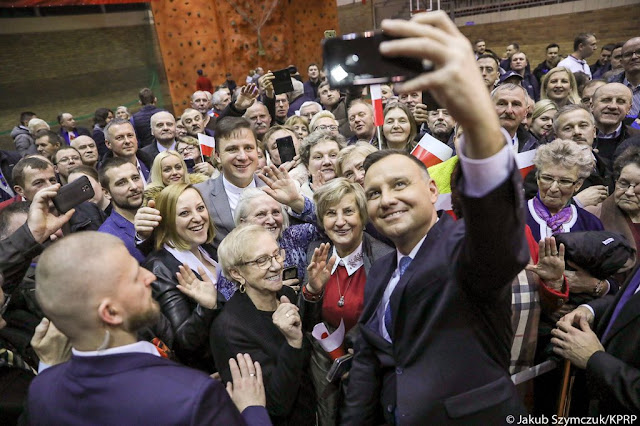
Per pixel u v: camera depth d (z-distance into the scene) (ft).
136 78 41.34
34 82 36.86
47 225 5.83
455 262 3.67
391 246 7.25
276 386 5.28
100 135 23.24
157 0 35.60
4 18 34.88
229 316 5.74
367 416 4.75
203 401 3.36
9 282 5.70
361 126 13.00
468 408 3.67
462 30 44.27
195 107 22.43
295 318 5.29
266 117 15.19
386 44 2.30
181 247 7.28
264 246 5.71
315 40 40.01
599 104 11.57
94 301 3.51
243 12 36.63
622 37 37.01
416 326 3.89
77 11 37.81
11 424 4.56
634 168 7.02
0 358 5.16
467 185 2.78
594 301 5.53
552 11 39.40
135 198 9.21
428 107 12.28
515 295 5.14
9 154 19.06
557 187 7.14
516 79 14.98
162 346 5.85
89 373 3.54
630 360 4.47
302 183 10.74
